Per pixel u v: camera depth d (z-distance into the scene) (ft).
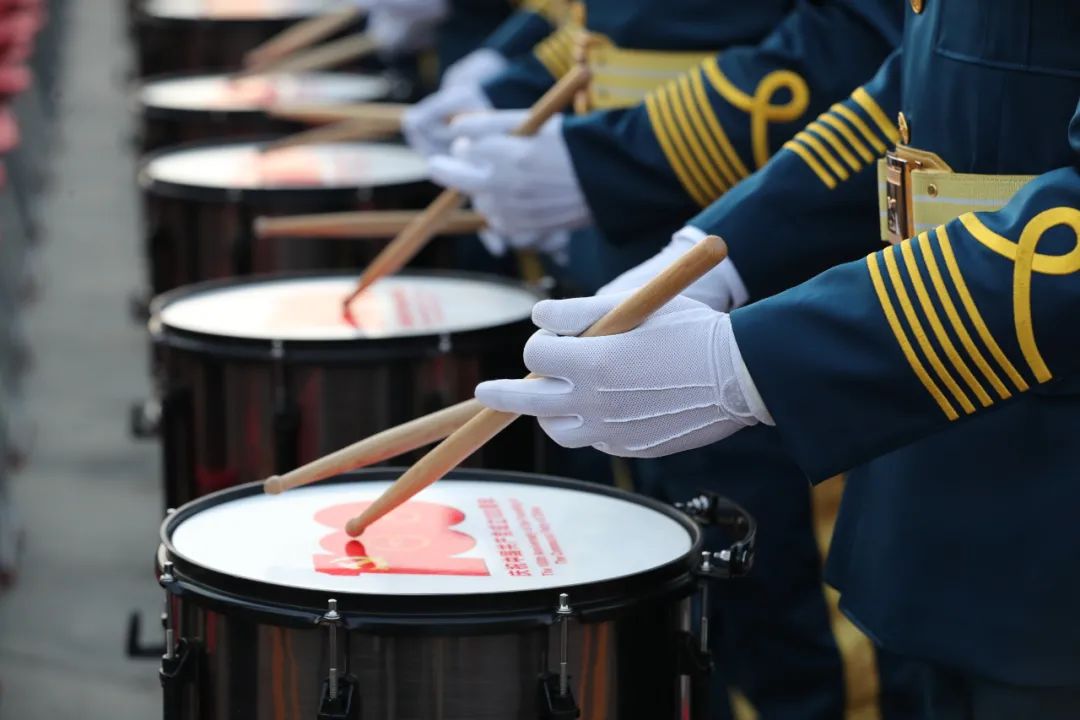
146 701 30.30
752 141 23.41
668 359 15.55
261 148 35.65
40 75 67.87
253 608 15.34
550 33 36.63
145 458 42.75
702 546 16.62
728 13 25.61
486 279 27.86
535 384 15.66
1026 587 16.46
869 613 17.54
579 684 15.52
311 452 21.98
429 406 22.17
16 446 41.52
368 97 44.04
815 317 15.42
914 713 24.90
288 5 55.72
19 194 54.24
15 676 31.09
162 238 30.17
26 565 36.17
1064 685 16.58
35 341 51.42
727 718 25.84
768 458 25.03
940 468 16.80
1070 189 14.92
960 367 15.11
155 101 40.83
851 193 19.52
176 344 22.40
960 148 16.60
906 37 17.63
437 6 44.73
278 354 21.72
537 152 24.82
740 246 19.65
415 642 15.11
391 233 28.32
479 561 16.61
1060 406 16.24
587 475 29.63
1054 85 15.88
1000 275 14.93
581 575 16.26
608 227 24.76
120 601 34.42
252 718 15.57
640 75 25.94
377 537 17.24
